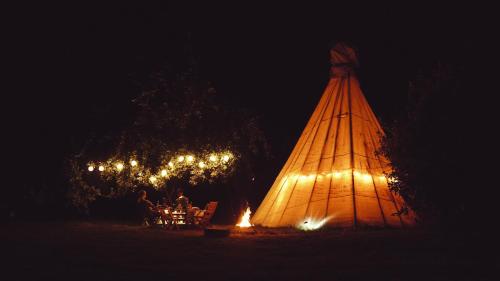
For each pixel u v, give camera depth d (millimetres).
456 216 10594
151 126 19047
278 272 8117
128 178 19531
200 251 10758
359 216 16125
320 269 8344
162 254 10312
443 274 7695
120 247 11508
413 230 14977
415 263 8695
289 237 13570
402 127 11359
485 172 9969
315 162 17922
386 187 17094
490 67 10352
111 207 24766
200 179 20000
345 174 17109
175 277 7777
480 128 10094
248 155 20766
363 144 17812
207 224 18109
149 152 18984
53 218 22609
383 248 10664
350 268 8391
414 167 10742
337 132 18188
